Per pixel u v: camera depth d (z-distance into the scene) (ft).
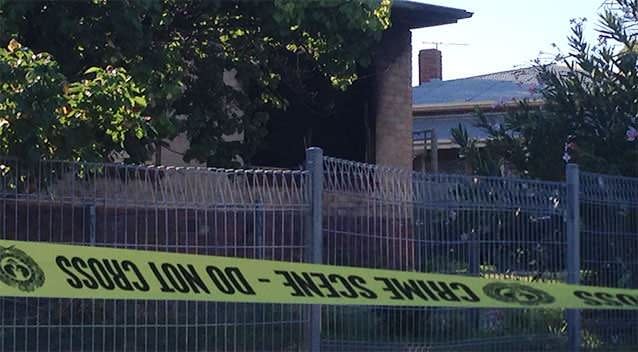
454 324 26.37
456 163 75.72
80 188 21.93
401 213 25.25
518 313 27.58
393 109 47.29
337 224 24.12
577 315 28.14
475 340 26.63
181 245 22.74
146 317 22.84
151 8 29.94
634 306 27.73
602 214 29.53
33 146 21.26
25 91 20.97
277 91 44.62
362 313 24.88
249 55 36.32
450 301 24.67
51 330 22.03
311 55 35.91
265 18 32.91
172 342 23.03
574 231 28.37
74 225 21.94
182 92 33.24
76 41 29.86
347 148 46.80
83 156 23.35
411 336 25.59
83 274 20.80
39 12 29.12
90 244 21.98
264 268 22.58
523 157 38.86
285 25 31.96
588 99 38.24
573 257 28.27
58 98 21.47
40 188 21.48
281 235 23.54
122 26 29.32
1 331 21.49
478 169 38.81
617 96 37.78
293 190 23.71
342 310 24.56
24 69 21.15
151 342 22.86
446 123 86.38
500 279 26.99
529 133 38.75
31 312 21.89
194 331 23.18
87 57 30.40
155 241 22.56
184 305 23.16
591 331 29.01
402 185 25.35
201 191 22.99
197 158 35.60
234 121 36.37
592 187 29.27
